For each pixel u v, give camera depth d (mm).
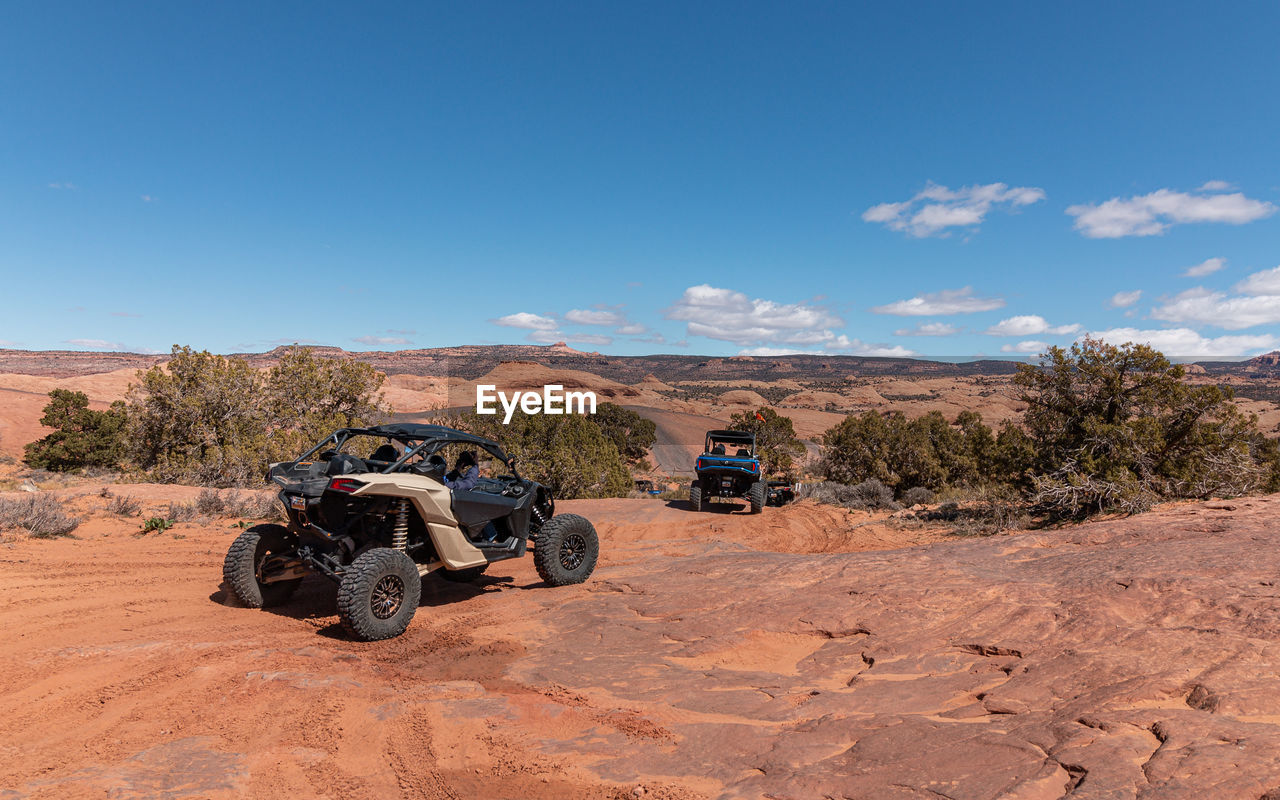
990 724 3404
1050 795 2641
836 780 2922
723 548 10516
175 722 3730
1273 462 12484
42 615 5762
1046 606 5152
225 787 3016
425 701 4047
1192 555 5969
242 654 4859
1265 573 5234
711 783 3041
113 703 3980
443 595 7266
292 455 18250
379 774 3248
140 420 20672
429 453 6672
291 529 6703
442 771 3273
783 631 5359
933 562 6820
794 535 13703
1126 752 2873
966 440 24188
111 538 9406
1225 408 12320
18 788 2932
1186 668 3795
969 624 5031
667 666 4742
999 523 12758
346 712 3885
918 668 4445
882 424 24422
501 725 3738
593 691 4301
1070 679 3887
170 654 4785
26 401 65438
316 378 21000
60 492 12953
